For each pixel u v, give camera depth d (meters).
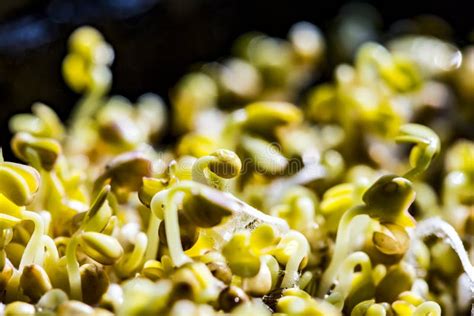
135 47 0.20
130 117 0.17
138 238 0.12
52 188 0.12
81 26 0.20
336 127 0.17
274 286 0.11
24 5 0.20
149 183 0.12
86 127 0.16
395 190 0.11
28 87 0.19
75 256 0.11
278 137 0.15
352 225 0.12
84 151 0.15
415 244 0.13
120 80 0.21
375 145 0.16
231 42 0.22
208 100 0.19
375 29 0.23
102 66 0.16
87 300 0.11
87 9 0.20
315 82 0.21
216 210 0.10
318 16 0.23
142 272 0.11
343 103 0.16
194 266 0.10
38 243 0.11
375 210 0.11
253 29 0.22
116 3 0.21
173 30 0.21
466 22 0.23
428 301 0.12
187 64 0.21
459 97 0.18
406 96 0.17
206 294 0.10
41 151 0.12
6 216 0.11
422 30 0.22
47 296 0.10
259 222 0.11
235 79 0.19
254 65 0.19
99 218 0.11
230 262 0.11
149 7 0.21
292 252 0.11
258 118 0.15
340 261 0.12
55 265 0.11
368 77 0.17
